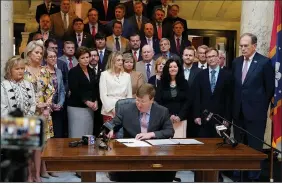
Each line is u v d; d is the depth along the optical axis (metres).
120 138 3.79
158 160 3.10
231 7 8.06
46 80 4.89
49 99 4.91
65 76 5.61
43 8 6.95
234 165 3.19
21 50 7.33
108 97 5.24
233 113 5.07
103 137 3.64
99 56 6.02
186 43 6.75
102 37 6.02
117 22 6.35
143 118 3.81
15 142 1.80
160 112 3.82
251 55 5.01
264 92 4.99
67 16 6.82
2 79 5.17
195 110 5.16
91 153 3.12
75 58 5.93
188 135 5.41
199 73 5.22
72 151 3.20
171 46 6.62
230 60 8.09
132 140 3.63
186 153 3.17
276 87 4.99
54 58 5.19
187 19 8.17
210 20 8.16
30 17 7.49
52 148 3.33
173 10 7.11
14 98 4.27
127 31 6.79
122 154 3.08
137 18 6.84
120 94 5.25
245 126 5.00
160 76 5.35
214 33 8.19
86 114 5.38
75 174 5.24
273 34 5.12
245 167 3.20
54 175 5.14
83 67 5.40
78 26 6.29
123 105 3.87
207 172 3.64
